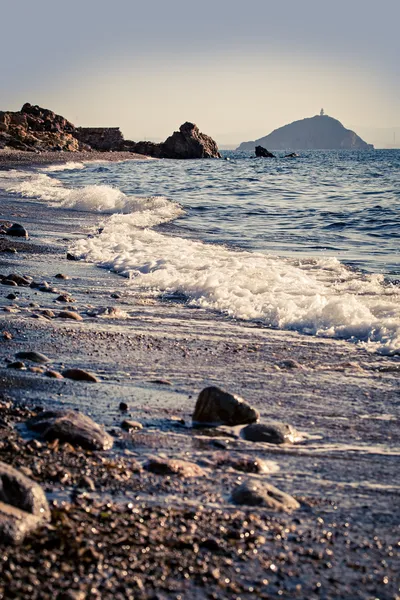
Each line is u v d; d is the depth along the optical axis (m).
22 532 3.03
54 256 12.58
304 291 9.37
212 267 11.01
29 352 6.23
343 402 5.39
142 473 3.89
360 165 72.88
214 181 39.47
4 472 3.25
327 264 11.95
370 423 4.94
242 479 3.92
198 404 4.89
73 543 3.02
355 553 3.14
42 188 27.31
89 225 17.59
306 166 70.19
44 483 3.63
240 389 5.65
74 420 4.45
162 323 7.92
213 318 8.28
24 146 86.62
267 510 3.52
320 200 26.61
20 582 2.72
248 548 3.12
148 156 100.88
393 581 2.92
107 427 4.63
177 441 4.47
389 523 3.45
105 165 65.12
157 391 5.49
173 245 13.89
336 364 6.45
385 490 3.85
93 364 6.14
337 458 4.31
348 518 3.49
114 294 9.38
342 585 2.88
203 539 3.17
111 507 3.42
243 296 9.10
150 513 3.40
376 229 17.66
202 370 6.14
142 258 12.02
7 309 8.07
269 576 2.92
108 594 2.71
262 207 23.58
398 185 35.41
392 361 6.57
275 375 6.07
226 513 3.46
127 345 6.86
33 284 9.77
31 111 109.38
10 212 19.75
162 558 2.99
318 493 3.80
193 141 108.69
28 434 4.35
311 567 3.00
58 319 7.79
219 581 2.85
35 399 5.11
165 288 9.96
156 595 2.73
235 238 15.89
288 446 4.49
